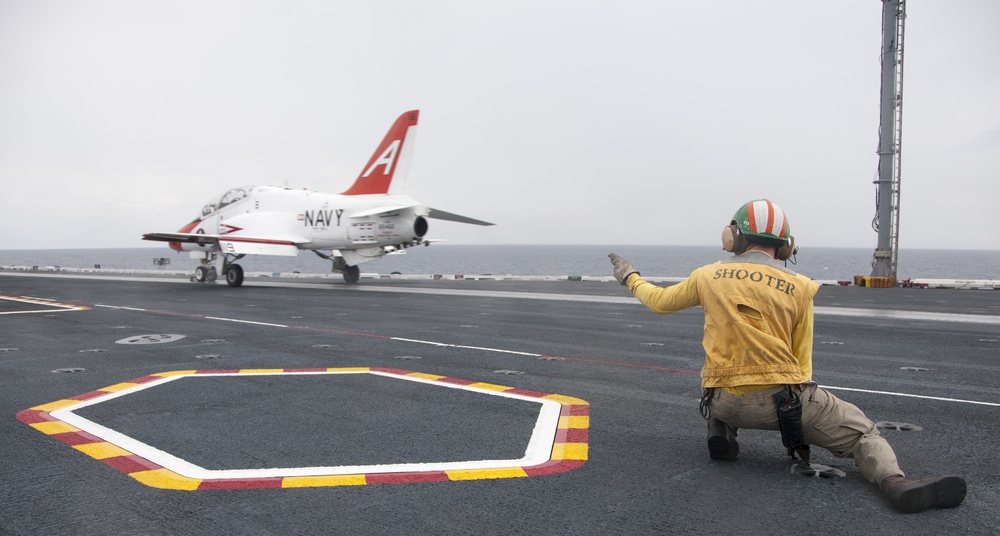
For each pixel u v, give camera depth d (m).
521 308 15.52
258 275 35.50
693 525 3.20
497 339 10.13
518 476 3.92
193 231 27.59
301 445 4.56
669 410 5.59
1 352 8.85
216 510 3.40
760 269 3.83
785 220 3.90
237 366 7.77
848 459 4.22
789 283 3.76
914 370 7.44
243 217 25.97
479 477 3.90
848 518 3.28
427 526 3.20
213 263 27.11
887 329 11.29
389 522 3.25
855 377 7.02
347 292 21.16
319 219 24.12
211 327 11.68
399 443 4.61
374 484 3.78
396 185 23.92
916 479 3.86
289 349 9.12
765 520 3.26
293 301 17.48
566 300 17.94
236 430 4.95
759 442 4.61
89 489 3.71
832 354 8.61
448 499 3.55
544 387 6.54
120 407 5.70
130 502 3.52
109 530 3.16
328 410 5.58
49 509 3.42
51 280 28.94
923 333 10.75
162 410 5.59
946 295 19.70
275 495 3.61
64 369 7.56
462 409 5.61
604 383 6.75
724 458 4.20
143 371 7.44
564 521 3.25
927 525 3.19
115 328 11.53
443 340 10.01
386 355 8.59
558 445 4.57
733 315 3.76
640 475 3.94
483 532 3.12
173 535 3.10
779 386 3.72
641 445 4.57
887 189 24.11
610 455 4.34
